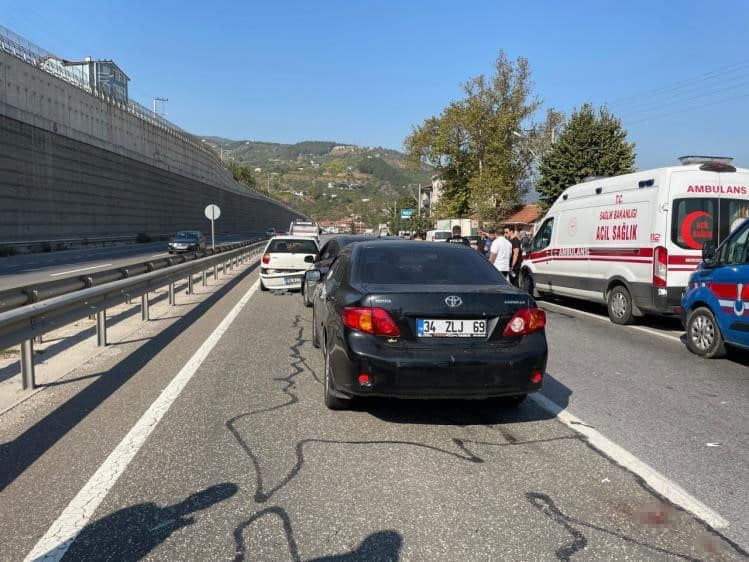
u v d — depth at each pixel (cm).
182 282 1878
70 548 318
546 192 4191
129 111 5472
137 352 804
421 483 404
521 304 511
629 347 909
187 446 465
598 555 316
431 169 6231
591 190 1240
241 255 2781
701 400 617
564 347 905
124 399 587
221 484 398
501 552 318
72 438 480
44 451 452
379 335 491
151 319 1091
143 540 327
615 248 1129
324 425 520
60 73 4294
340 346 506
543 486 401
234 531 337
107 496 379
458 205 6022
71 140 4322
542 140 5175
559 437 498
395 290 507
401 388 484
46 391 613
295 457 446
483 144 5556
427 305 493
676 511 367
